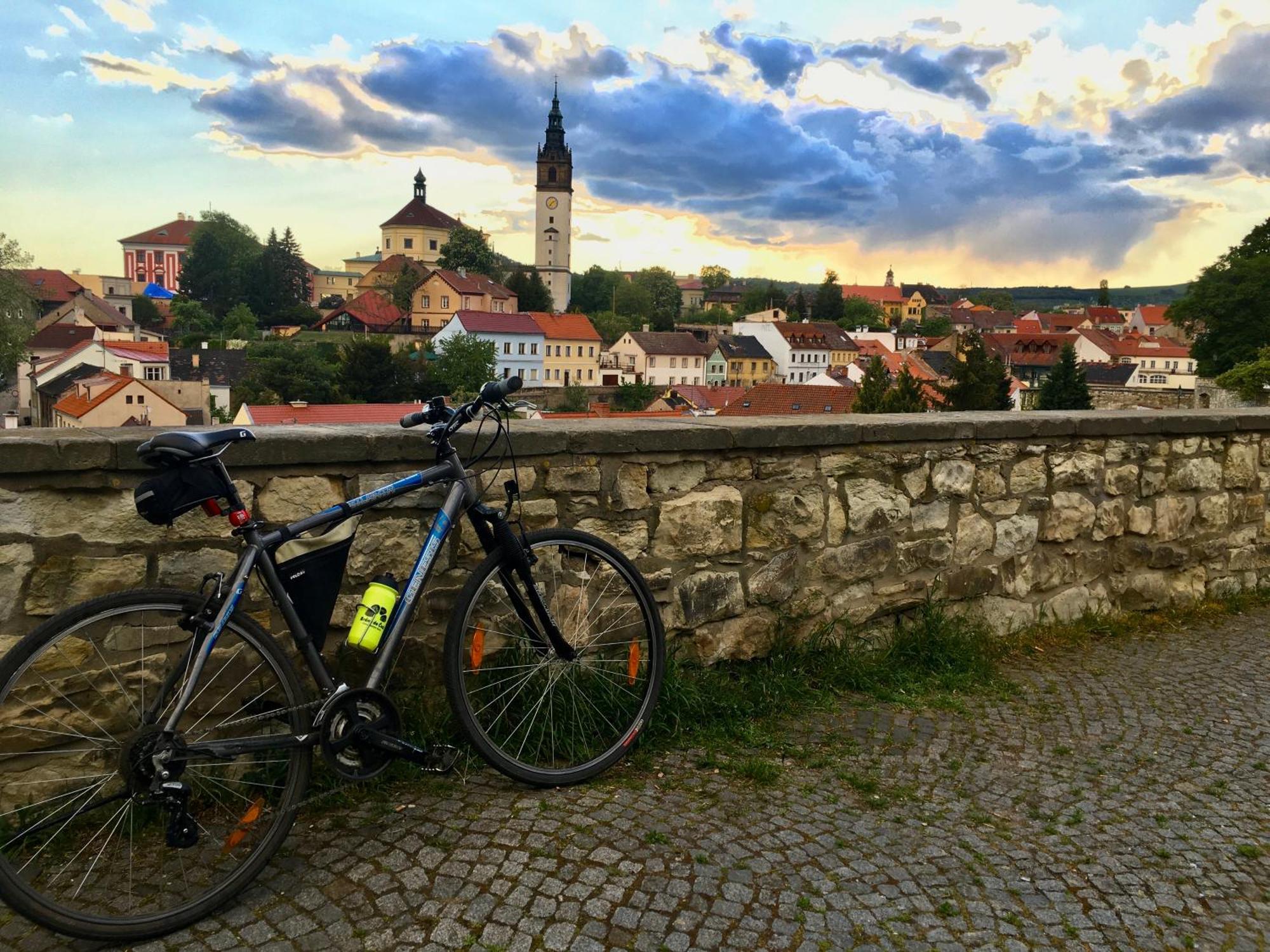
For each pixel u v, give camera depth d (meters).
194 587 2.98
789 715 3.89
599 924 2.38
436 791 3.05
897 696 4.14
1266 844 2.97
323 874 2.56
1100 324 159.50
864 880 2.64
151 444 2.50
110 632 2.62
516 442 3.50
